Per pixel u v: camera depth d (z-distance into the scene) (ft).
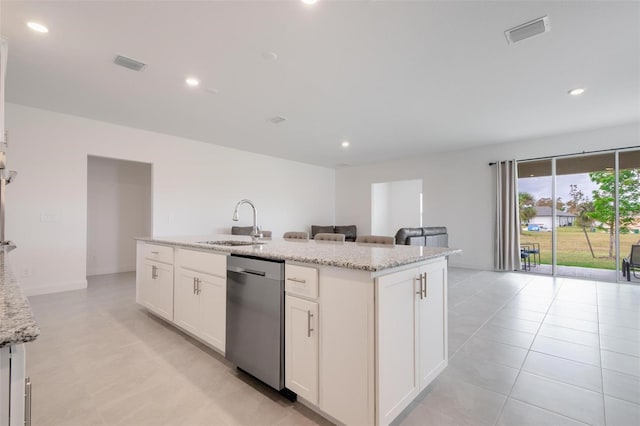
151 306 9.53
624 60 8.68
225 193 19.67
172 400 5.41
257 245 7.48
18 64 8.88
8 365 1.93
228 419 4.90
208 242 8.37
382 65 8.99
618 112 13.00
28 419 2.09
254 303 5.80
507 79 9.91
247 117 13.75
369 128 15.47
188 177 17.74
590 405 5.27
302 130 15.80
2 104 6.79
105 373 6.33
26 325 1.96
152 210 16.28
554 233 17.04
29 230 12.46
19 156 12.21
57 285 13.16
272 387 5.52
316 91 10.85
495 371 6.45
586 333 8.53
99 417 4.93
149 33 7.39
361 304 4.25
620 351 7.38
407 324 4.87
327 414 4.75
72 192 13.53
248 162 21.17
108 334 8.45
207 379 6.13
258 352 5.70
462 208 20.26
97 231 18.08
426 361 5.42
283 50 8.17
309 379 4.88
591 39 7.65
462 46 7.99
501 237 18.57
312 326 4.83
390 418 4.36
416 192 29.96
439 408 5.19
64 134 13.30
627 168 14.98
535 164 17.72
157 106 12.34
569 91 10.83
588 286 14.35
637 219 14.88
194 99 11.59
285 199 23.86
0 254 5.87
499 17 6.83
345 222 27.73
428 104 12.07
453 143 18.54
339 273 4.52
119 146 14.97
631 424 4.77
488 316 10.02
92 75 9.58
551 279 15.96
